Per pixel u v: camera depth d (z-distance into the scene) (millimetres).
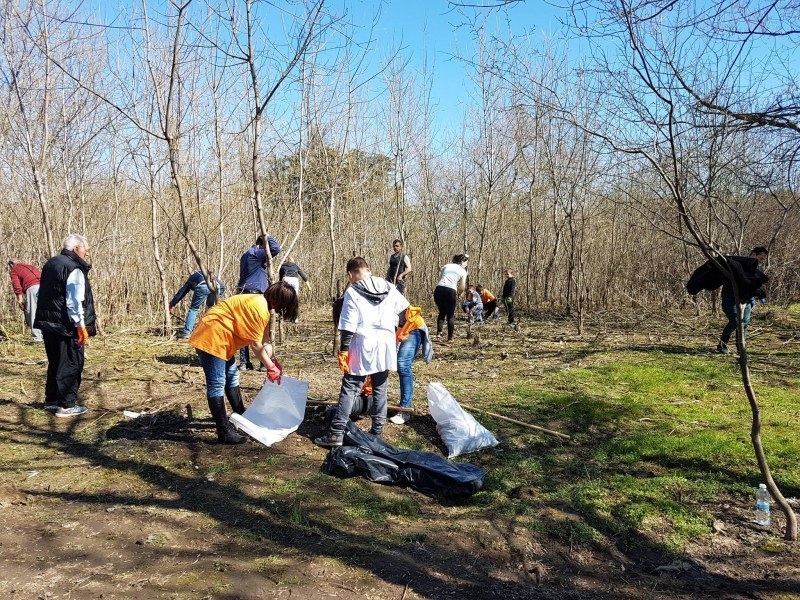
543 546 3469
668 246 15250
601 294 16312
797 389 6668
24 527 3451
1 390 6273
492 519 3713
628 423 5508
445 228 18422
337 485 4109
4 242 11234
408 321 5379
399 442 4922
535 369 7715
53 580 2920
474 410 5559
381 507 3834
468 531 3562
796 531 3510
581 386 6742
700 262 15031
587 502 3947
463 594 2986
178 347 9234
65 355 5379
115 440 4859
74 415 5445
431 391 5090
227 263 11977
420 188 16328
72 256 5301
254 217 10359
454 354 9039
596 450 4871
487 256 18547
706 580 3174
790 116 3230
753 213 13438
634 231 16281
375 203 16641
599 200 14781
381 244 16734
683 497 4055
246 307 4531
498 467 4516
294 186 10797
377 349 4578
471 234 18484
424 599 2922
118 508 3717
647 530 3641
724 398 6309
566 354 8875
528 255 18438
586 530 3596
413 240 17844
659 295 15836
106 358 8219
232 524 3553
